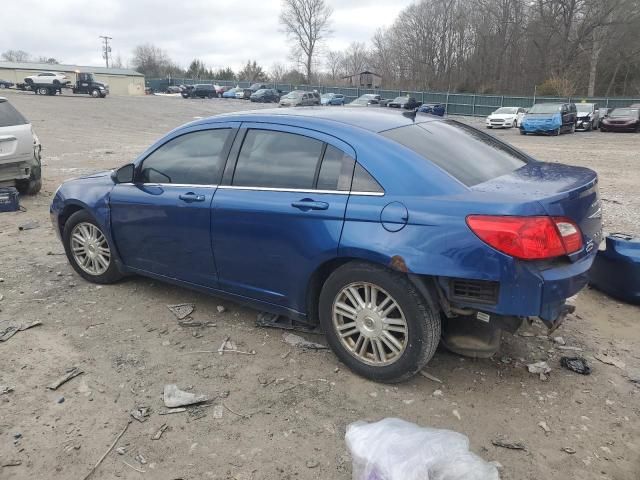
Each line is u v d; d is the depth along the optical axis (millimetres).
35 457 2748
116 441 2863
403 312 3158
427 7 74625
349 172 3328
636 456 2764
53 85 49781
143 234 4395
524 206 2826
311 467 2686
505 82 65500
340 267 3359
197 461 2725
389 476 2188
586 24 55625
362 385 3365
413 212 3035
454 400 3213
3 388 3299
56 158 14359
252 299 3891
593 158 16922
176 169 4199
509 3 64438
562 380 3436
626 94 60688
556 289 2871
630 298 4602
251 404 3178
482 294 2959
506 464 2695
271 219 3555
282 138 3676
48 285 4949
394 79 81625
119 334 4008
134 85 85875
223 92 68500
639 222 7637
